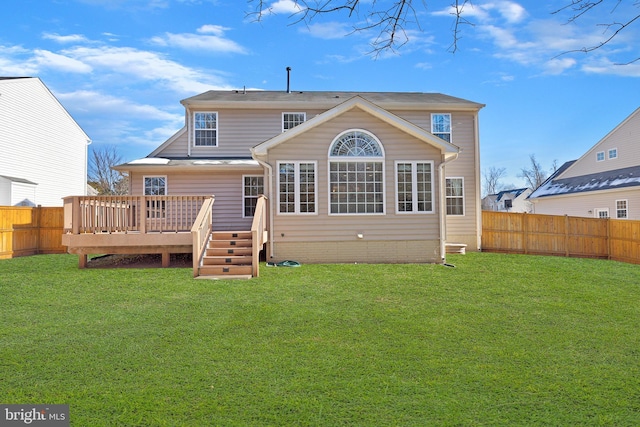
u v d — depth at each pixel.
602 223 15.80
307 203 12.79
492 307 7.74
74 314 7.05
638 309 7.71
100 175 45.97
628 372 4.92
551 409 4.05
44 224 15.70
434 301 8.12
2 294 8.31
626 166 26.14
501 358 5.33
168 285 9.24
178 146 16.69
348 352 5.48
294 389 4.41
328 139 12.89
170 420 3.77
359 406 4.06
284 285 9.36
